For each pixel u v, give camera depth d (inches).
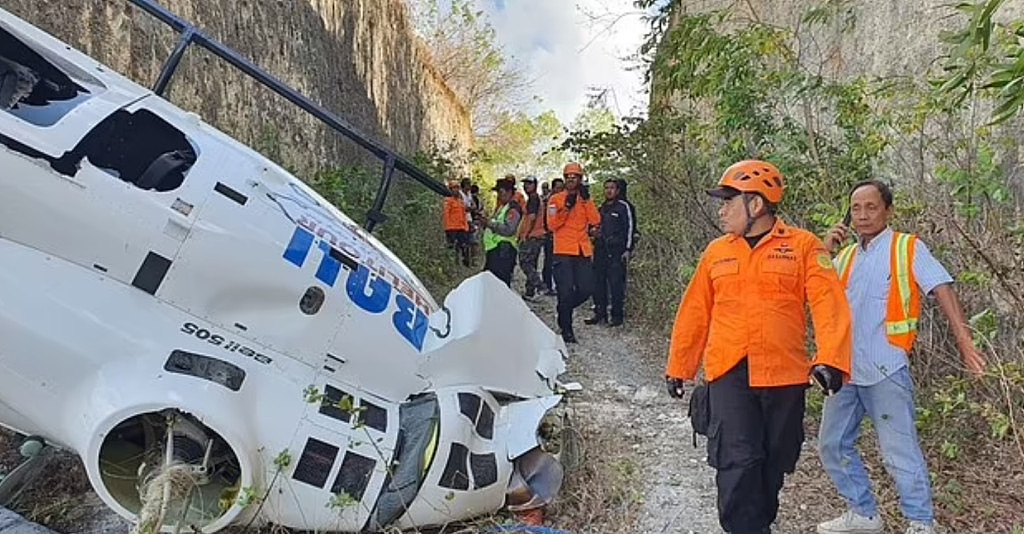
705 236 321.4
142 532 109.1
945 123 221.6
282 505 126.3
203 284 126.4
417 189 547.5
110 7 242.1
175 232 124.6
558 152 393.4
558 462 153.9
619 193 343.9
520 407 156.1
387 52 676.7
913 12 279.3
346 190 351.3
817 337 122.7
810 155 259.3
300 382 132.3
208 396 119.6
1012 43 171.6
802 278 125.5
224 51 167.9
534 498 147.1
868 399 138.5
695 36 290.8
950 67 124.6
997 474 163.5
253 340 130.5
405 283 161.5
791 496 165.3
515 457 145.9
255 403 126.3
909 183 223.0
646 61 369.7
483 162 1131.3
